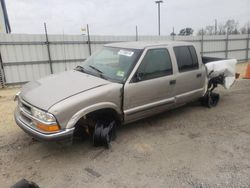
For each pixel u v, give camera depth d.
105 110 4.03
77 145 4.32
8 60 11.67
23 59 12.05
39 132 3.48
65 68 13.45
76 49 13.59
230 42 20.88
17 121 3.93
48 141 3.42
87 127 4.20
